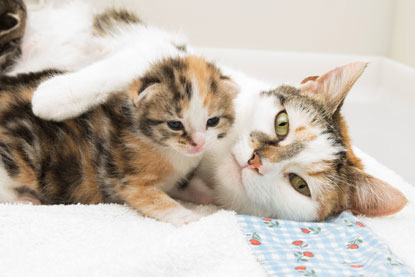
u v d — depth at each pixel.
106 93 0.53
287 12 0.95
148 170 0.51
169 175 0.52
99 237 0.47
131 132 0.51
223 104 0.52
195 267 0.44
